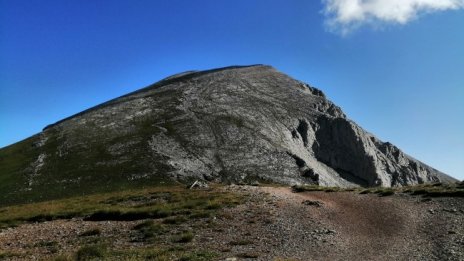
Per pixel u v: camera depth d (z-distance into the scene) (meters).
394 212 38.06
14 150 120.50
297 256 25.94
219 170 103.50
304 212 39.47
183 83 174.75
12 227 42.06
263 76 188.00
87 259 24.84
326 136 144.25
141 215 41.06
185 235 30.88
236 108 144.12
